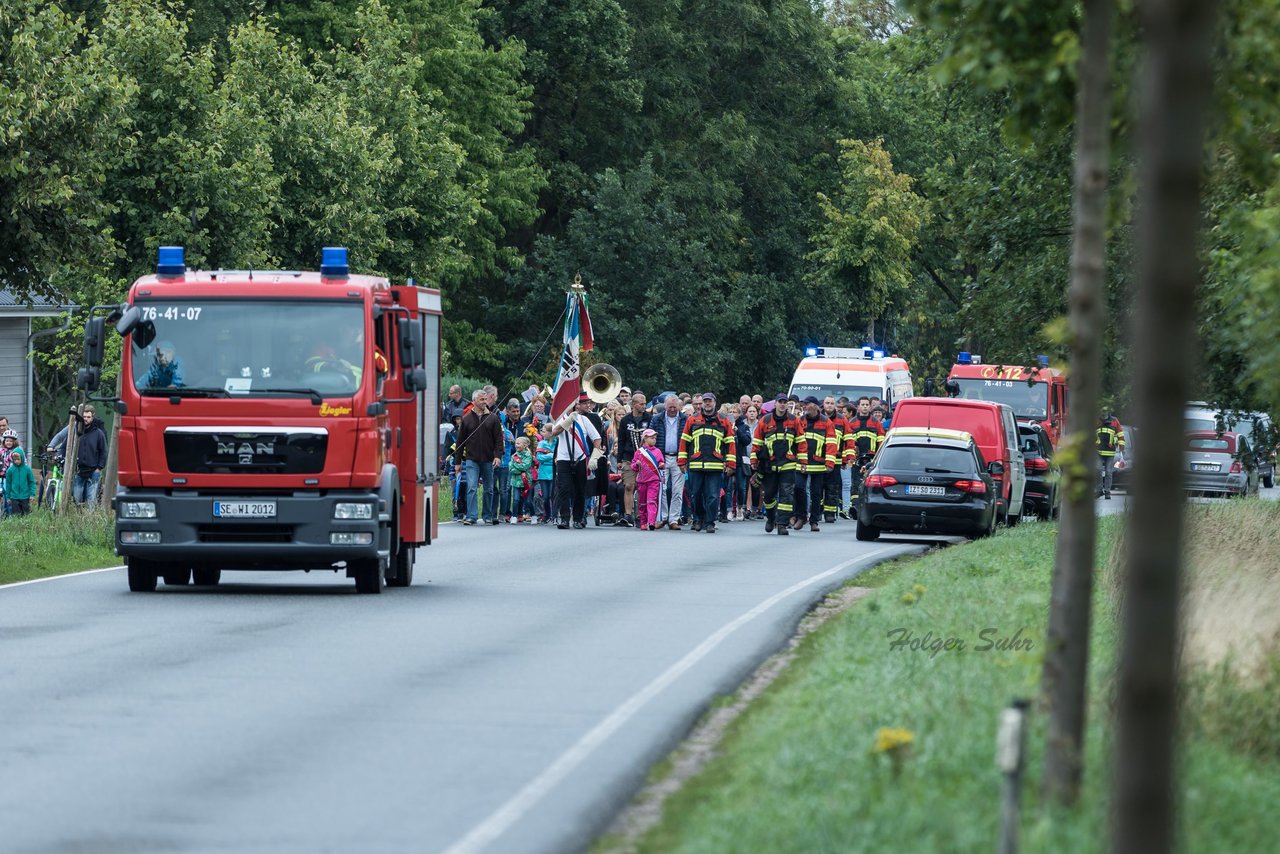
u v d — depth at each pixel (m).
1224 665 28.84
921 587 43.97
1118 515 78.88
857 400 109.44
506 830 22.09
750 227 184.62
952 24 28.50
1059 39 26.55
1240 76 29.05
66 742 27.72
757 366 182.50
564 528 83.00
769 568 60.12
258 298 49.69
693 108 176.12
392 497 51.34
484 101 157.25
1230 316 41.56
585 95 173.25
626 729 29.00
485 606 47.47
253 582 55.66
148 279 50.06
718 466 81.19
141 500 48.91
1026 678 29.89
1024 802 21.62
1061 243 70.50
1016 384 109.94
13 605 47.22
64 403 131.25
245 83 110.25
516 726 29.25
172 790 24.36
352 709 30.81
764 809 21.44
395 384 52.12
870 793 21.81
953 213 72.81
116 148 72.94
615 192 161.12
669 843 21.44
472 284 173.00
